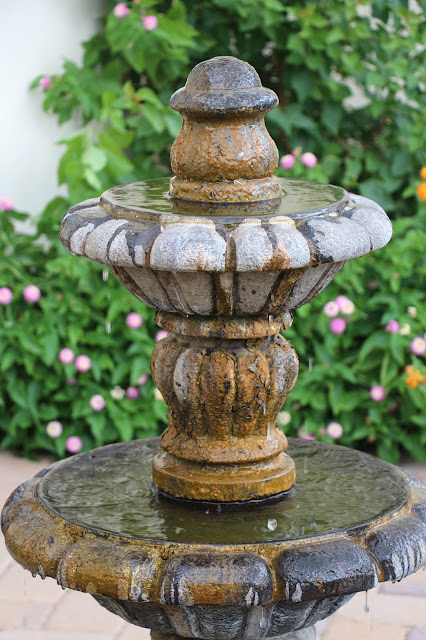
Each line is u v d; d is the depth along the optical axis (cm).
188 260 231
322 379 541
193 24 597
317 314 543
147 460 304
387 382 536
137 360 538
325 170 591
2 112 586
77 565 241
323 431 547
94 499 272
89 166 550
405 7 586
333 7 577
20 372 550
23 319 542
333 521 254
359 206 264
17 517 267
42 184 599
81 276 533
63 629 403
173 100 258
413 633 400
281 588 235
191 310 257
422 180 592
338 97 584
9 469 540
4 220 567
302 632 281
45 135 593
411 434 551
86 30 593
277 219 241
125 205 257
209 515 260
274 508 264
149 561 238
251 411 265
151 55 577
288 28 594
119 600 250
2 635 396
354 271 537
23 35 580
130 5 580
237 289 249
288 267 235
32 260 568
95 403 535
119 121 571
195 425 269
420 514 265
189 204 256
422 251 546
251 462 270
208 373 260
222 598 232
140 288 261
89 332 544
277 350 268
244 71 255
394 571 245
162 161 604
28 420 548
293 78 588
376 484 282
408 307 539
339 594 237
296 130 596
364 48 586
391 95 595
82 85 579
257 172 258
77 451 545
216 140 255
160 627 258
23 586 437
